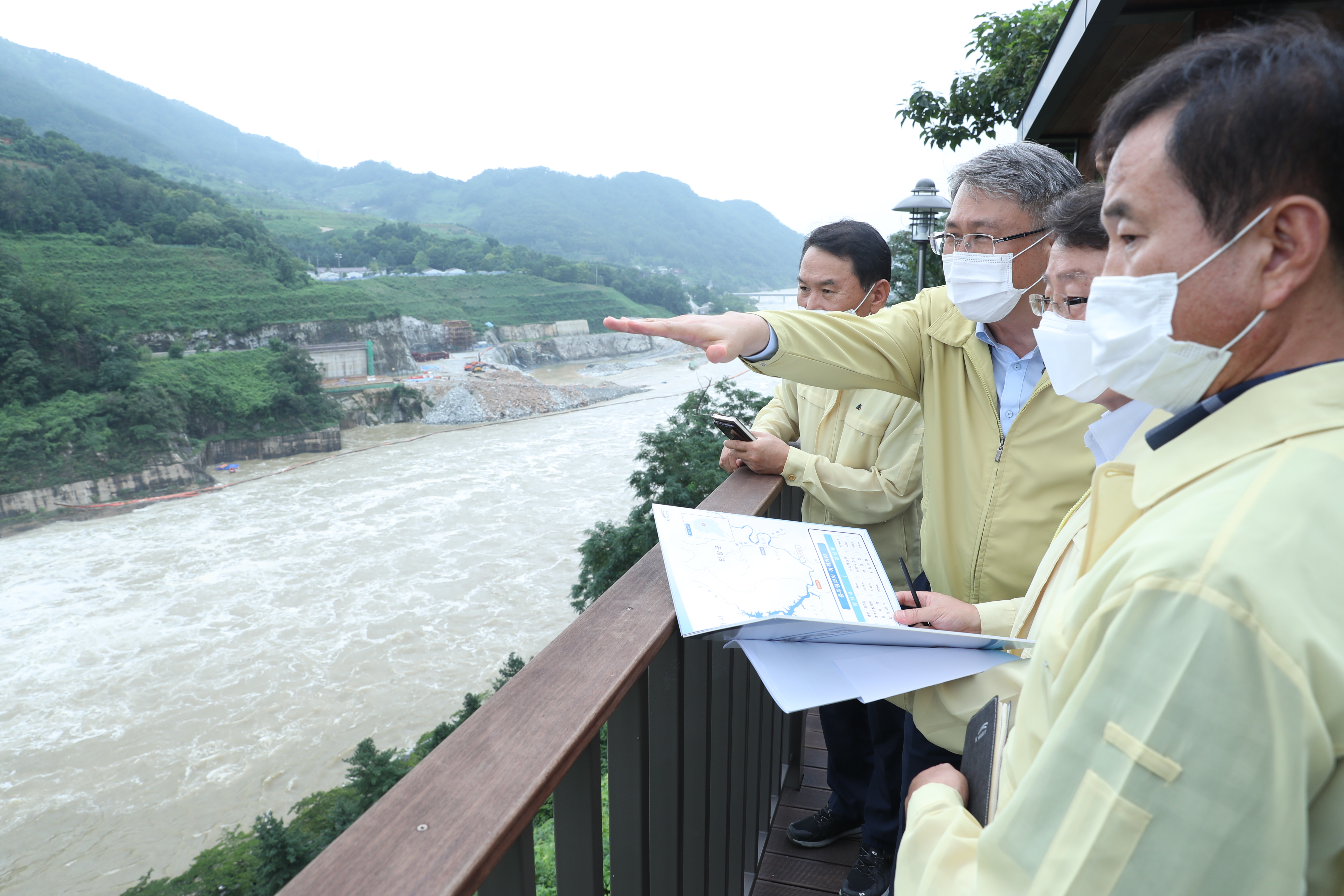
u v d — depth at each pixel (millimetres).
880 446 1687
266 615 34094
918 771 1312
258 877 17797
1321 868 401
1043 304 1005
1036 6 7125
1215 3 2879
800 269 1855
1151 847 402
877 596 1095
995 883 487
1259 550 394
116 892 19219
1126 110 510
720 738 1373
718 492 1575
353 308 93375
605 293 135375
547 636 31781
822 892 1725
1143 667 416
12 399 60750
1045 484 1221
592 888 849
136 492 56469
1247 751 378
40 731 25953
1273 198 436
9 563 41594
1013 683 950
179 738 25422
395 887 545
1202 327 481
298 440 67188
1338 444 421
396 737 25203
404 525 45156
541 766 677
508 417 76875
